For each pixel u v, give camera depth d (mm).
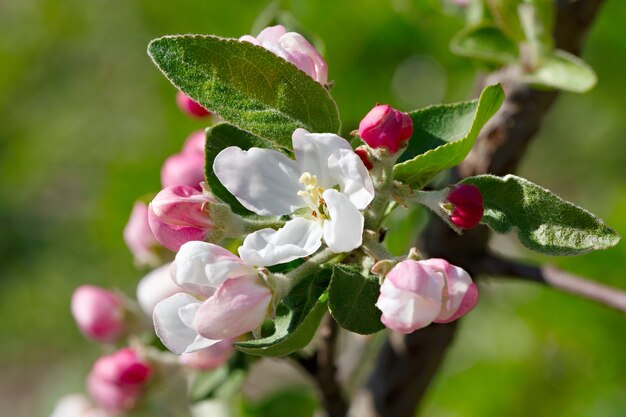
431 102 792
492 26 604
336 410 587
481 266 595
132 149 1083
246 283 468
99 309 618
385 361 621
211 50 479
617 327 800
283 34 507
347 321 469
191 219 485
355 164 469
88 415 654
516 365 836
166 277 586
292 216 483
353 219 466
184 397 1021
